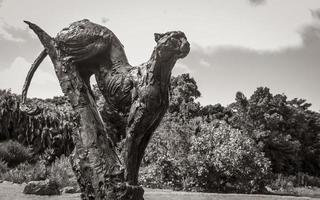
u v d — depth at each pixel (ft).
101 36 16.94
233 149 56.75
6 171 49.32
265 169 60.18
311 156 126.62
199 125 67.82
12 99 61.41
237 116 106.42
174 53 16.14
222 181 56.70
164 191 49.29
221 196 45.88
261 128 103.96
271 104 111.96
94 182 15.51
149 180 56.39
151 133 16.84
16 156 55.93
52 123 59.88
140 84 16.20
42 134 59.06
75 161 16.01
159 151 58.23
